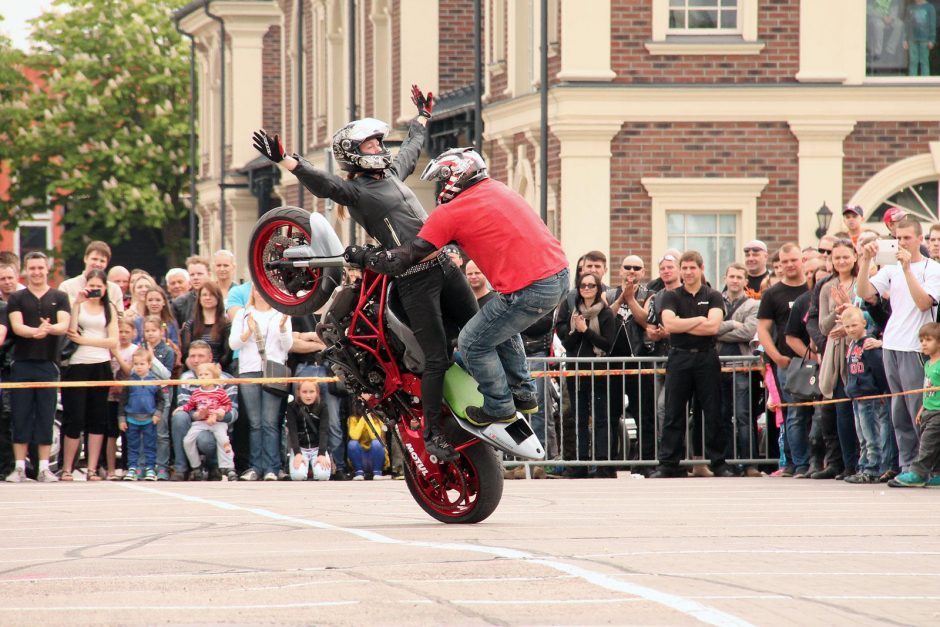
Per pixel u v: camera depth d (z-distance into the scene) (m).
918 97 48.97
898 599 14.06
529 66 54.59
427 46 72.06
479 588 14.55
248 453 33.88
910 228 28.53
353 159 20.28
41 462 32.59
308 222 20.91
